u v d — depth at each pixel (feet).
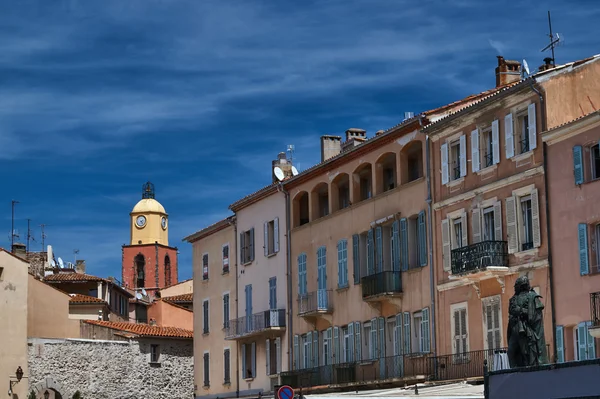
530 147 156.56
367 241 195.83
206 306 257.75
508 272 159.74
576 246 148.36
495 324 162.09
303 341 215.51
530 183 156.97
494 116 164.66
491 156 166.20
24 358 253.44
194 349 262.06
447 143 175.32
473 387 151.74
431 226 178.29
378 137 189.57
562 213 151.02
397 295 185.16
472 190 168.45
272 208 228.84
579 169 148.15
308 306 209.67
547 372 104.83
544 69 173.47
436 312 175.83
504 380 109.91
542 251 154.30
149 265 494.18
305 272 215.31
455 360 169.89
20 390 251.39
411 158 188.03
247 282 238.27
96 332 271.90
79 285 316.19
